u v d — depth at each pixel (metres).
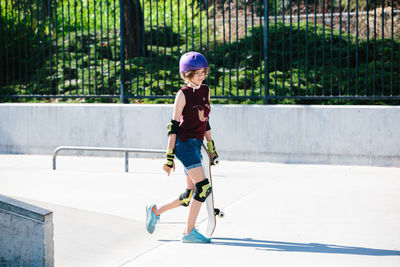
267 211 7.14
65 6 18.70
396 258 5.27
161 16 18.47
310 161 10.55
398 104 12.62
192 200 5.82
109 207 7.49
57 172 10.16
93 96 12.02
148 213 6.12
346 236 6.01
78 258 5.55
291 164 10.59
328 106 10.41
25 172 10.16
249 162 10.85
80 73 15.22
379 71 13.48
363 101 12.87
